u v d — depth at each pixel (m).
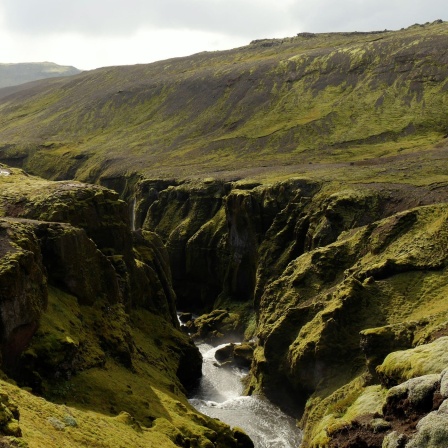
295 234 114.81
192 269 143.12
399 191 108.62
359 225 102.75
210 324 114.00
